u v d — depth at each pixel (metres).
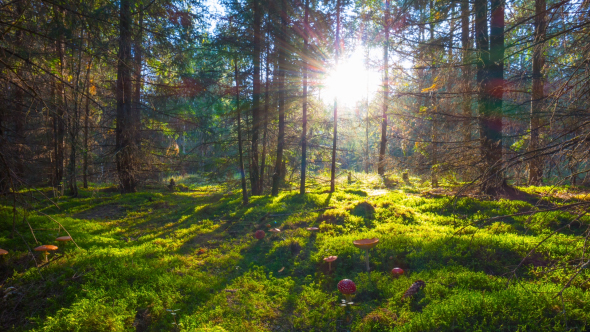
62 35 6.84
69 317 4.97
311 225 10.36
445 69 11.66
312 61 15.87
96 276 6.32
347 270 7.02
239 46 15.22
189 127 19.42
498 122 10.55
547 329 4.29
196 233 10.50
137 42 10.15
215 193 20.97
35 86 6.00
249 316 5.54
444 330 4.54
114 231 10.88
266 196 16.27
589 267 5.78
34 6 6.35
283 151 19.53
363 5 16.89
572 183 4.70
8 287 5.98
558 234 7.34
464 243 7.24
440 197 13.05
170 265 7.42
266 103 16.58
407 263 6.95
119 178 17.58
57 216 11.76
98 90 16.09
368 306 5.66
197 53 15.41
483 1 10.39
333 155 17.00
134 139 17.97
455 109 11.61
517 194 11.66
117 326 4.81
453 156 10.59
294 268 7.45
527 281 5.56
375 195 15.20
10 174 5.62
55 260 7.03
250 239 9.58
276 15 15.78
